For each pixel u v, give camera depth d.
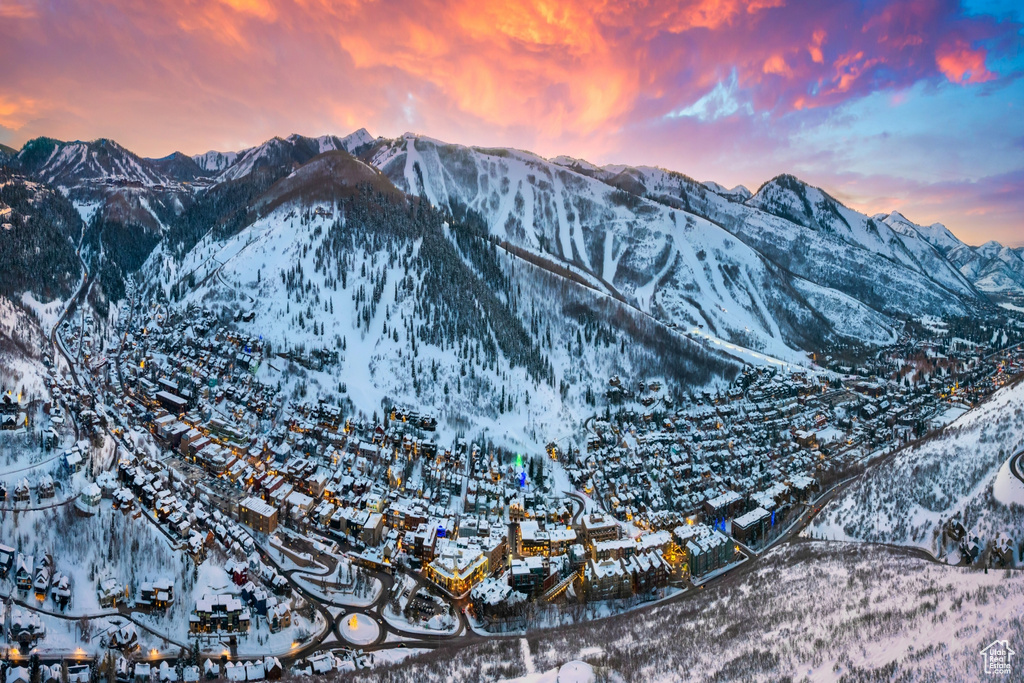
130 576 148.62
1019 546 145.62
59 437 192.00
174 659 134.12
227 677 128.88
